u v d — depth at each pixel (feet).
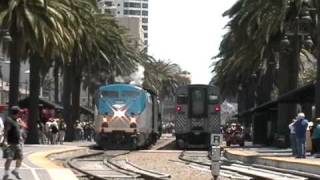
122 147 161.48
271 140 193.77
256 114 206.80
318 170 81.56
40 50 149.48
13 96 154.30
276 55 183.73
